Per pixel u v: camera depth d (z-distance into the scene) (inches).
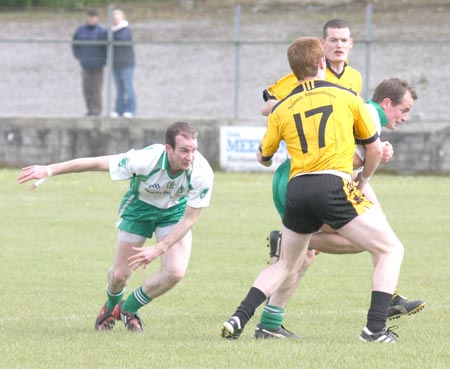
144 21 3676.2
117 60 2512.3
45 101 3090.6
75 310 998.4
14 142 2488.9
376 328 798.5
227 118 2434.8
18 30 3494.1
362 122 793.6
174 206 881.5
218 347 788.6
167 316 966.4
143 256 821.9
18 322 928.3
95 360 743.1
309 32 3400.6
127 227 884.6
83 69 2527.1
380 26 3417.8
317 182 775.7
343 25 929.5
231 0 3836.1
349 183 781.9
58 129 2470.5
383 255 786.8
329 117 784.3
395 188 2140.7
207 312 990.4
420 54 3218.5
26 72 3314.5
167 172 839.1
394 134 2390.5
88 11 2522.1
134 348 788.6
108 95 2476.6
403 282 1159.6
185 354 762.8
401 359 738.2
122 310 892.6
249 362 731.4
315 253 880.9
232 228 1609.3
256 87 3149.6
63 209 1834.4
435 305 1024.9
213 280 1178.6
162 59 3378.4
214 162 2444.6
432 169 2390.5
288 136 797.9
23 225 1631.4
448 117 2805.1
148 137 2450.8
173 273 865.5
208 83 3189.0
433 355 755.4
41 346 799.7
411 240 1482.5
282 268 812.6
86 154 2464.3
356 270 1255.5
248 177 2335.1
